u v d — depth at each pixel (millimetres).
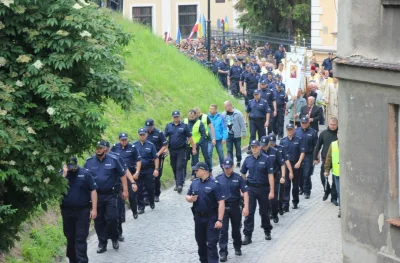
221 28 62500
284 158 21375
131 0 67000
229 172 17906
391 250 13453
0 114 13750
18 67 14352
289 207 22578
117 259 18125
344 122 14383
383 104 13406
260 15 56688
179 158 23844
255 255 18328
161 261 17938
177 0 66250
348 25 14141
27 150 14180
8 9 14148
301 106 30453
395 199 13375
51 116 14094
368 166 13891
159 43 38375
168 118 30141
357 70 13805
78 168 16984
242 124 27344
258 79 37750
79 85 14789
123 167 18656
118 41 15469
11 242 15016
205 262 17109
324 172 22594
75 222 17141
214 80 38594
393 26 13188
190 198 16719
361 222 14172
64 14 14352
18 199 14852
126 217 21484
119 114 27531
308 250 18547
